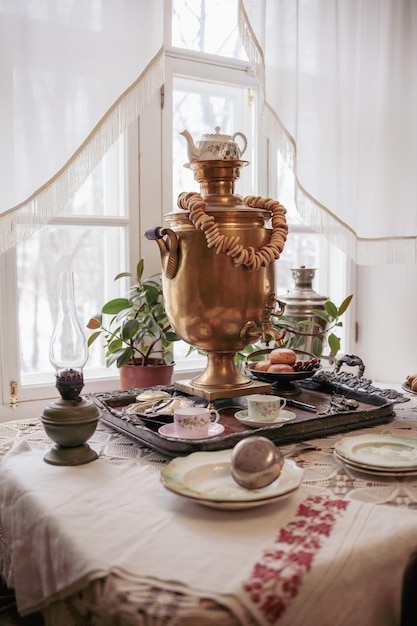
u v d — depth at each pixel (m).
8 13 1.28
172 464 0.80
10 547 0.81
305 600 0.56
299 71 1.68
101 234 1.67
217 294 1.04
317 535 0.65
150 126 1.63
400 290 2.04
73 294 0.95
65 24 1.34
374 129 1.83
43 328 1.59
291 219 2.02
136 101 1.41
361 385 1.25
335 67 1.71
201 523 0.68
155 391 1.20
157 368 1.38
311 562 0.59
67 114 1.35
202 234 1.04
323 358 1.85
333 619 0.59
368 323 2.14
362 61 1.80
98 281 1.67
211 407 1.08
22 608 0.75
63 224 1.51
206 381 1.13
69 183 1.36
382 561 0.63
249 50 1.55
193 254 1.05
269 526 0.67
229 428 1.01
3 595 0.97
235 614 0.52
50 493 0.77
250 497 0.69
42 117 1.33
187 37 1.73
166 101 1.65
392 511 0.72
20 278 1.55
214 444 0.88
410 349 2.04
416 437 1.02
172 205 1.69
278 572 0.57
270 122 1.62
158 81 1.43
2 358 1.42
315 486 0.81
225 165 1.11
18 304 1.49
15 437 1.06
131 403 1.19
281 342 1.13
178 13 1.71
